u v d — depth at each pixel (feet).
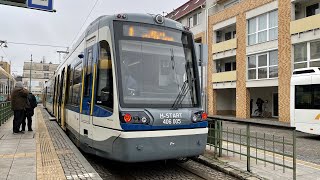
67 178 19.34
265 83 80.12
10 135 37.55
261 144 24.21
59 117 47.29
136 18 23.24
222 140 27.09
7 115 61.46
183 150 21.58
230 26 97.76
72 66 35.12
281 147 22.90
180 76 23.57
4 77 79.46
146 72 22.35
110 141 21.09
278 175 21.30
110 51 22.15
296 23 71.05
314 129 44.83
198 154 22.49
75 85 31.45
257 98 97.19
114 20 22.75
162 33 23.73
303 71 47.34
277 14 77.56
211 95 102.17
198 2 117.70
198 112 22.79
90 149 24.56
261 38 82.74
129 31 22.70
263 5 81.41
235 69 99.50
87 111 25.08
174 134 21.24
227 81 94.43
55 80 63.05
